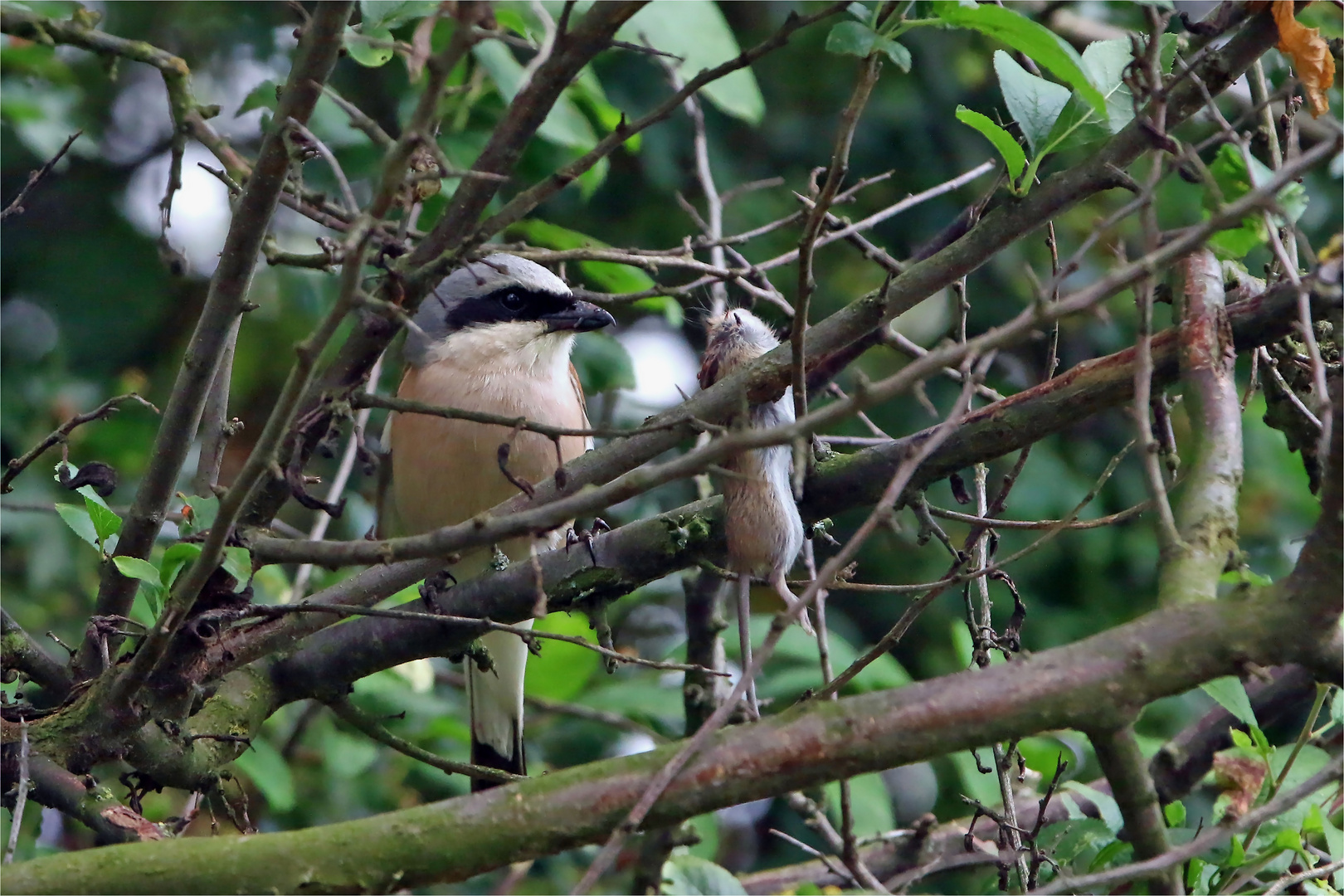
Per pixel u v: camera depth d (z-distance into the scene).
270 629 5.97
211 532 4.54
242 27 12.23
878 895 5.45
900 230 12.09
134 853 4.20
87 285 11.72
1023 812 7.27
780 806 11.40
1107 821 5.99
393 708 9.12
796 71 12.55
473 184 5.34
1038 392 5.62
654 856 7.32
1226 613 3.99
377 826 4.13
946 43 12.41
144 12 12.16
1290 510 10.80
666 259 6.35
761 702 7.08
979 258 5.46
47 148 10.11
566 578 6.18
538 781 4.13
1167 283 5.60
